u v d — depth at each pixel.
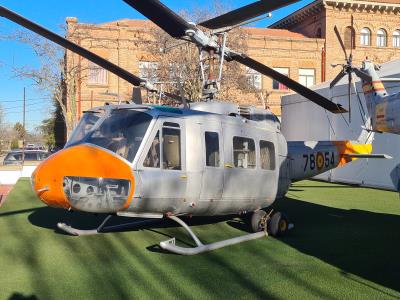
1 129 63.62
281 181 9.19
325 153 10.75
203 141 7.57
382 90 10.53
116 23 30.61
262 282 5.72
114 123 7.17
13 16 7.11
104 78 30.17
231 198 8.01
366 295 5.25
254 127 8.60
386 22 35.84
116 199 6.72
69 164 6.70
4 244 7.64
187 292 5.33
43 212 10.98
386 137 17.05
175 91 23.81
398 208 12.20
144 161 6.88
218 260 6.76
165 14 6.45
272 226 8.38
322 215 11.01
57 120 33.66
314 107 21.69
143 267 6.36
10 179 20.14
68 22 28.89
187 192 7.32
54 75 26.20
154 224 9.55
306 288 5.49
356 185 18.84
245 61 8.24
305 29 37.75
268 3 6.58
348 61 10.34
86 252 7.15
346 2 34.53
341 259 6.83
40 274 6.00
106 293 5.29
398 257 6.95
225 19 7.44
